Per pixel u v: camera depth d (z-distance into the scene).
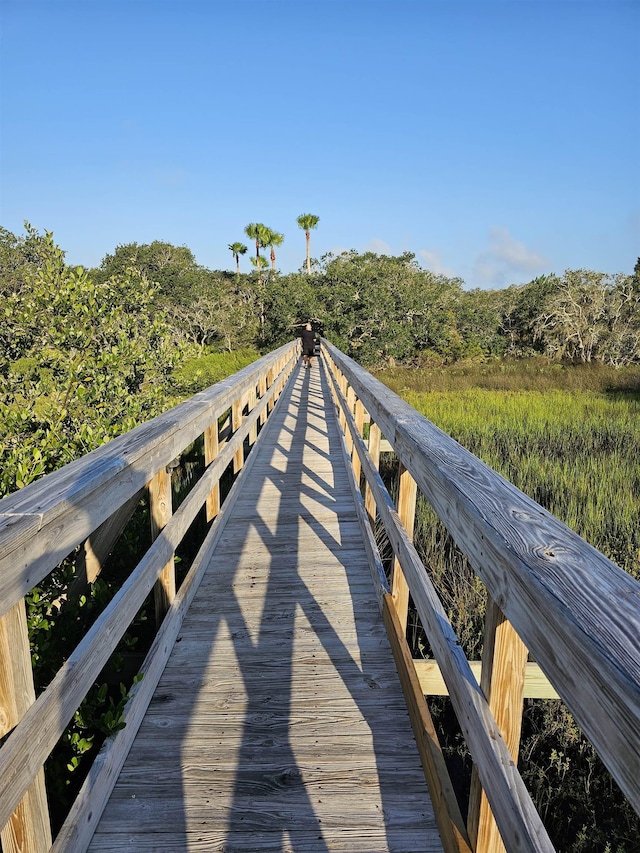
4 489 3.66
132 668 3.12
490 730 1.19
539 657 0.90
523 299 31.42
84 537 1.60
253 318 38.88
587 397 15.92
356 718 2.23
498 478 1.51
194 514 3.11
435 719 3.49
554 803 2.99
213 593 3.26
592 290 27.42
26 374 6.46
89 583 3.21
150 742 2.10
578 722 0.76
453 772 3.24
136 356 6.91
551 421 11.39
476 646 3.83
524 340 31.94
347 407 6.19
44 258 6.96
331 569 3.57
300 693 2.38
